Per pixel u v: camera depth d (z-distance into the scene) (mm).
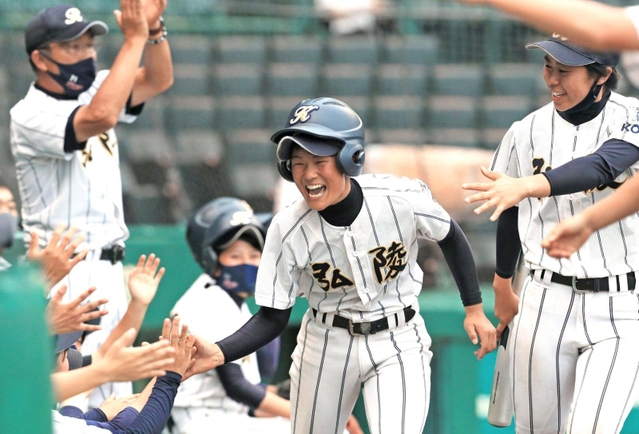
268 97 32688
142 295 14758
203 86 32344
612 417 12477
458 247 12867
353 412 20188
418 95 33312
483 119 32531
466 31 33719
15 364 7988
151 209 25609
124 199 25375
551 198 13148
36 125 15258
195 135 30453
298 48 33875
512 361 13789
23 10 27922
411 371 12547
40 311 8148
